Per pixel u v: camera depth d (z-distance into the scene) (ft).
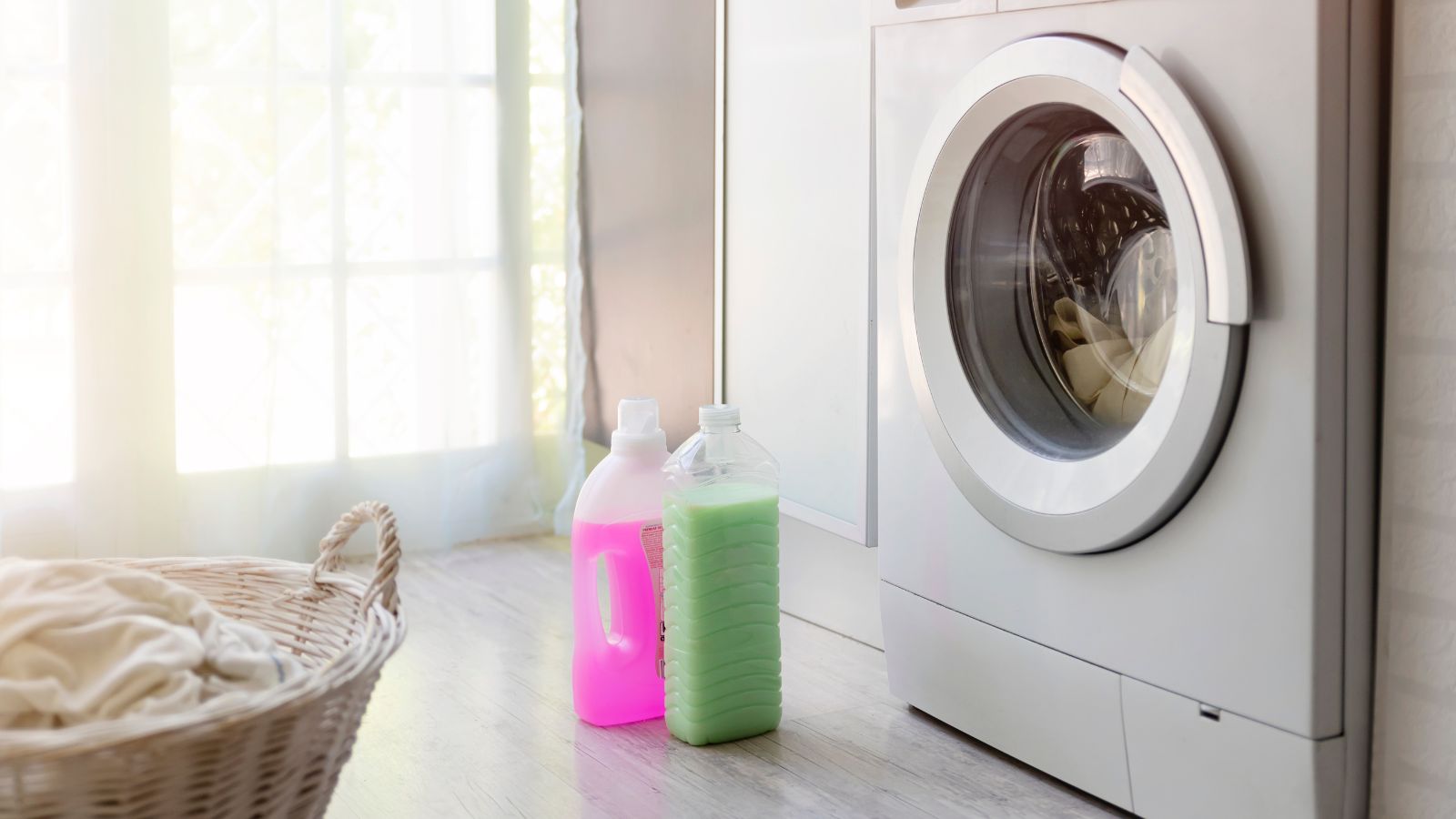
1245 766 4.13
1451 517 3.88
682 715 5.23
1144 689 4.40
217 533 7.63
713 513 5.10
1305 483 3.87
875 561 6.38
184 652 3.50
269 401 7.57
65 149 7.16
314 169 7.72
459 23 7.97
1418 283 3.90
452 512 8.25
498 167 8.22
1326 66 3.75
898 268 5.18
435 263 8.03
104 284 7.16
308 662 4.43
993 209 4.96
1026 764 5.04
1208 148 3.92
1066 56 4.34
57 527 7.36
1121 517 4.30
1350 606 4.02
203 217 7.44
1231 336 3.94
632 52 7.89
